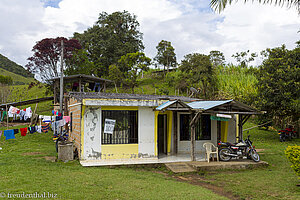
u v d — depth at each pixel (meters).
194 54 32.28
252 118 24.30
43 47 29.53
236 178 7.43
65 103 12.98
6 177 6.11
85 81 23.22
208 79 29.88
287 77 15.74
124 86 39.94
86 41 42.69
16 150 11.25
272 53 17.72
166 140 11.13
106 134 9.31
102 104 8.86
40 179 6.13
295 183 6.81
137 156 9.59
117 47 42.50
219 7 5.99
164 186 6.21
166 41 44.06
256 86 18.09
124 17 47.66
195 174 8.02
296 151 6.41
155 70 50.59
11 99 32.53
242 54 37.12
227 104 9.38
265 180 7.18
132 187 5.96
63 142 9.12
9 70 74.31
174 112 11.08
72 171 7.32
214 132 12.01
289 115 17.11
